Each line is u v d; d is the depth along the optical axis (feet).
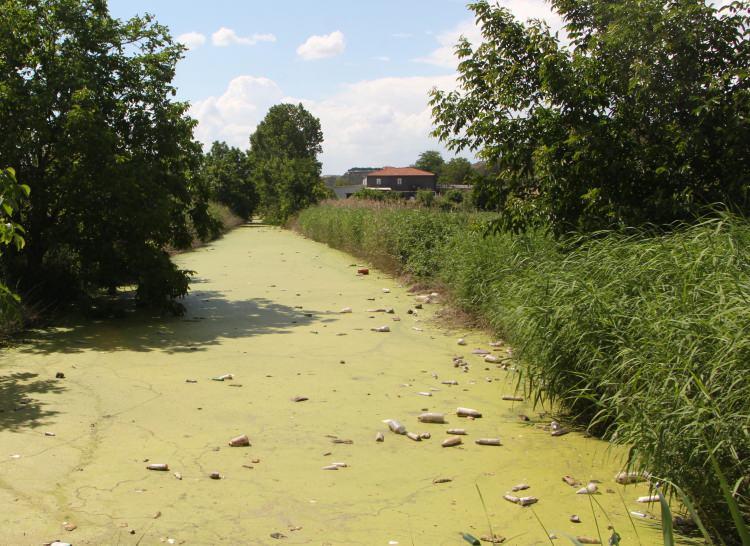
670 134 25.03
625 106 26.08
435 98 31.07
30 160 34.47
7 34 32.24
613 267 20.13
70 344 29.17
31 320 32.04
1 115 32.17
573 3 28.40
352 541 12.61
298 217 129.39
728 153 23.91
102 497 14.25
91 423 19.08
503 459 17.02
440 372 25.71
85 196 34.06
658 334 15.25
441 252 45.85
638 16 25.04
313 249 82.02
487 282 33.22
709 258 17.22
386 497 14.67
